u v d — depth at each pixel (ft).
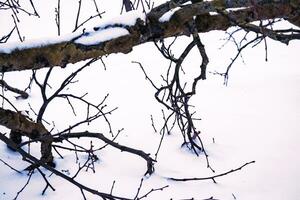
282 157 17.28
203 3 8.89
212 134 19.15
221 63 31.53
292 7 9.15
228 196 14.30
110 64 29.63
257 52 34.35
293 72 29.30
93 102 22.30
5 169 14.80
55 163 15.43
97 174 14.89
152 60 31.04
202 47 10.38
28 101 21.54
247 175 15.75
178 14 8.97
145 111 21.36
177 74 11.59
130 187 14.23
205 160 16.65
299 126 20.35
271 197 14.40
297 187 14.99
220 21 9.64
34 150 16.42
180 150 17.25
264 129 19.99
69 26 39.50
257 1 8.88
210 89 25.63
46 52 8.51
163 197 13.85
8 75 25.76
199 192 14.34
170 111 21.54
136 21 8.91
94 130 18.67
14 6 12.26
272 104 23.29
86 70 28.02
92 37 8.70
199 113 21.65
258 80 27.50
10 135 16.11
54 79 25.99
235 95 24.57
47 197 13.33
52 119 19.53
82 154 16.24
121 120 20.01
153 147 17.35
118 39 8.80
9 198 13.11
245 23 9.28
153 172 15.21
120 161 15.96
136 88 24.98
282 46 35.91
